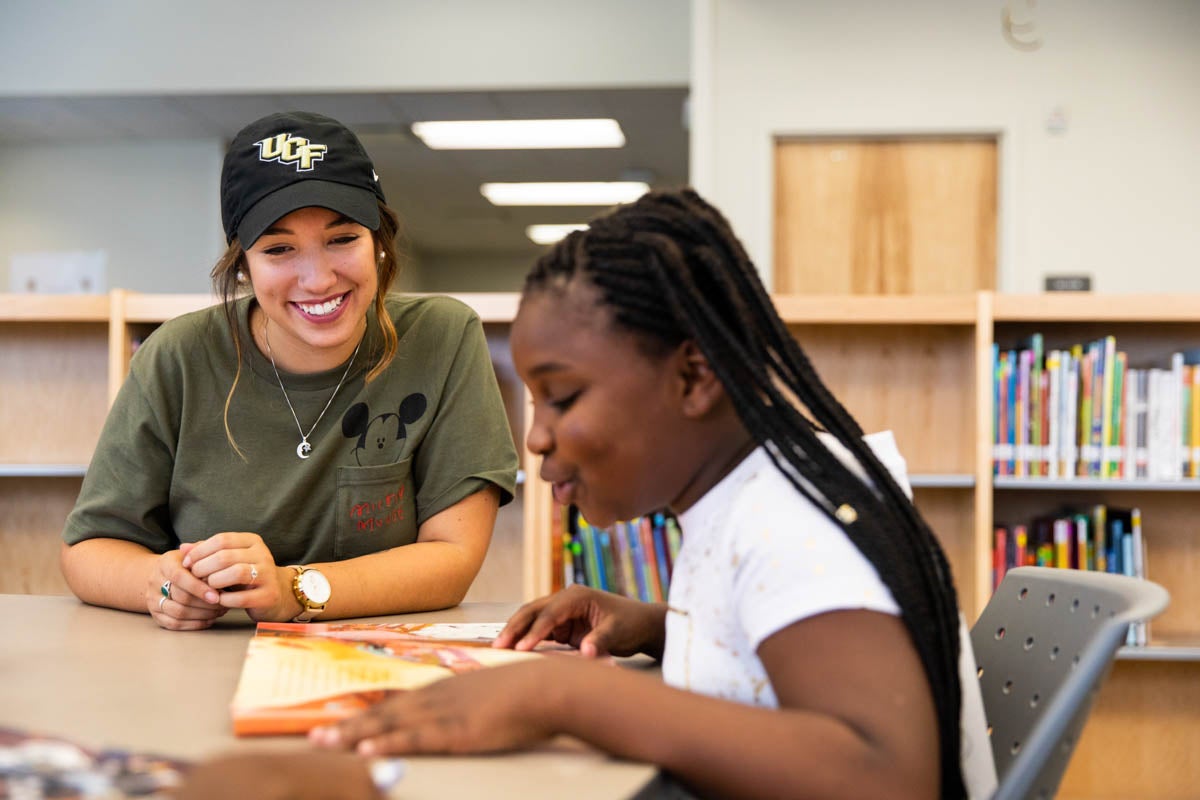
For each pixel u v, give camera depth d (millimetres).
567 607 1003
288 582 1161
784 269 4523
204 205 6562
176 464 1382
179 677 850
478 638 1040
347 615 1208
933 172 4500
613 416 723
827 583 656
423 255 11312
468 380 1484
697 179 4484
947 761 677
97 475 1374
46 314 2775
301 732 678
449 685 653
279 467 1396
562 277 736
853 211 4516
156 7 5262
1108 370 2816
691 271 739
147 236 6590
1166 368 2984
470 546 1400
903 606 655
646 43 5055
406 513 1454
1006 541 2922
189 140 6551
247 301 1423
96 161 6613
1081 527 2848
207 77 5234
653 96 5328
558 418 738
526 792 575
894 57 4445
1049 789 713
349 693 736
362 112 5738
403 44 5156
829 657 636
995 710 953
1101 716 2977
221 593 1089
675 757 610
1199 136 4367
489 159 7086
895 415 3070
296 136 1292
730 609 720
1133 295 2707
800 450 726
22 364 3117
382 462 1428
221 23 5227
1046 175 4414
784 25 4469
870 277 4508
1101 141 4398
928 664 656
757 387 734
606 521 781
